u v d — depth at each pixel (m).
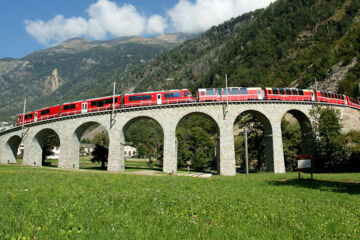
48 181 19.55
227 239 6.25
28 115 58.66
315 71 115.81
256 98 48.50
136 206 10.01
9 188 14.87
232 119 46.50
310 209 11.00
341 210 10.97
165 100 48.06
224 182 23.72
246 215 9.10
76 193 13.02
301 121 52.44
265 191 17.23
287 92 50.34
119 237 6.10
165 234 6.41
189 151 69.50
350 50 107.81
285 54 171.50
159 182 20.98
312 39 167.25
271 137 47.50
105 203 10.26
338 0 183.75
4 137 61.34
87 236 6.21
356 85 80.56
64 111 52.78
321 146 47.22
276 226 7.78
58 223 7.23
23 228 6.64
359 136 46.97
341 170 46.34
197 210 9.61
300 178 29.72
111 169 46.62
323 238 6.77
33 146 55.78
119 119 48.22
